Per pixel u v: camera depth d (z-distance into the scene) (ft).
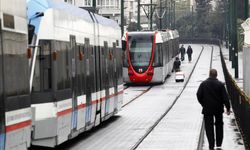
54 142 70.13
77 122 81.05
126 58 219.00
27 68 53.52
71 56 78.28
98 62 97.25
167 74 252.21
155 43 219.61
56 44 70.85
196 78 248.52
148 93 188.14
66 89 74.84
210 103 76.28
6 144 46.62
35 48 66.85
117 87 116.06
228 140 86.63
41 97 67.77
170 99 166.30
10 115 47.80
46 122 68.18
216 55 415.85
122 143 85.56
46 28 68.74
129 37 220.43
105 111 102.89
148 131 99.25
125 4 603.26
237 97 104.47
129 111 134.82
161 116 123.24
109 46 108.37
